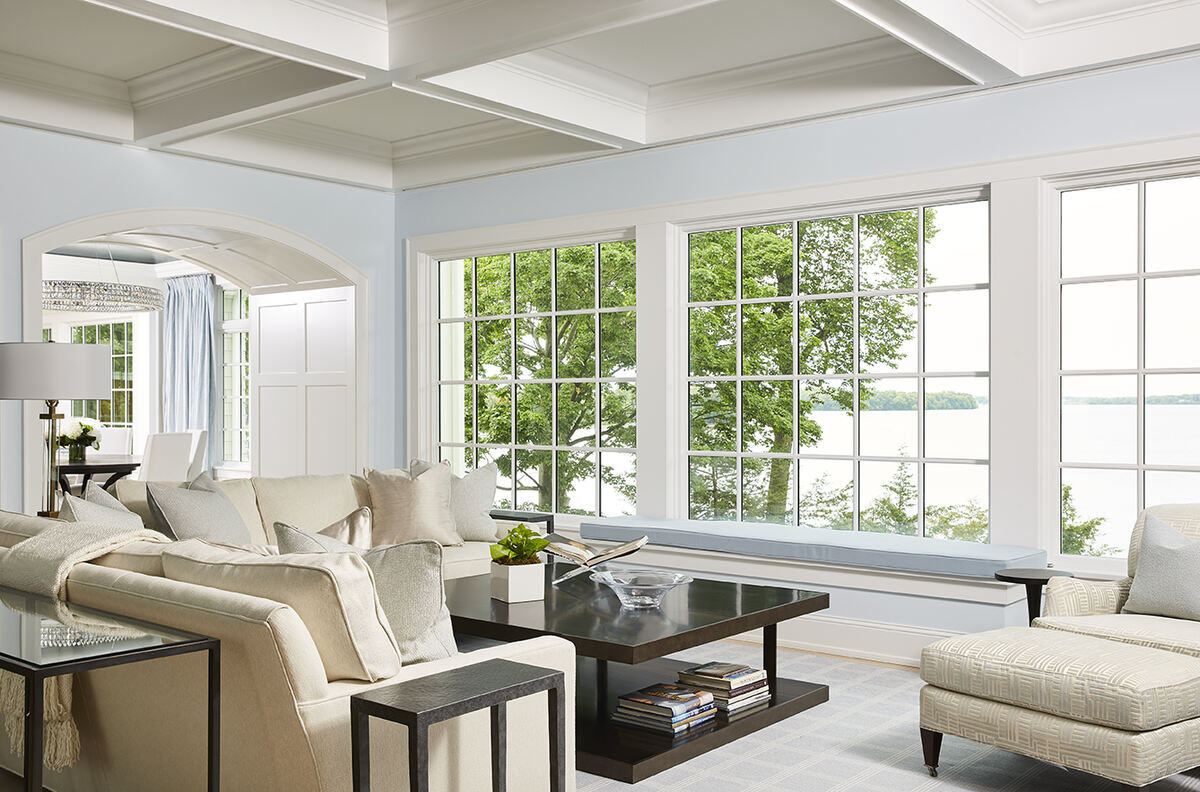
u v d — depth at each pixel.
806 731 3.93
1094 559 4.68
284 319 7.64
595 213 6.30
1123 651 3.19
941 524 5.20
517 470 6.83
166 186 6.13
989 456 4.97
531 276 6.77
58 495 6.70
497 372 6.95
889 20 4.04
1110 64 4.56
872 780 3.42
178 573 2.81
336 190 7.01
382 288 7.27
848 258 5.48
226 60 5.19
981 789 3.34
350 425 7.16
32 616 2.74
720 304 5.91
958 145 5.00
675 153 5.96
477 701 2.38
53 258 10.58
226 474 10.65
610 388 6.40
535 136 6.45
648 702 3.76
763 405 5.79
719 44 5.12
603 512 6.42
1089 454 4.77
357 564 2.54
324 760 2.41
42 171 5.60
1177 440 4.55
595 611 3.92
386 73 4.73
